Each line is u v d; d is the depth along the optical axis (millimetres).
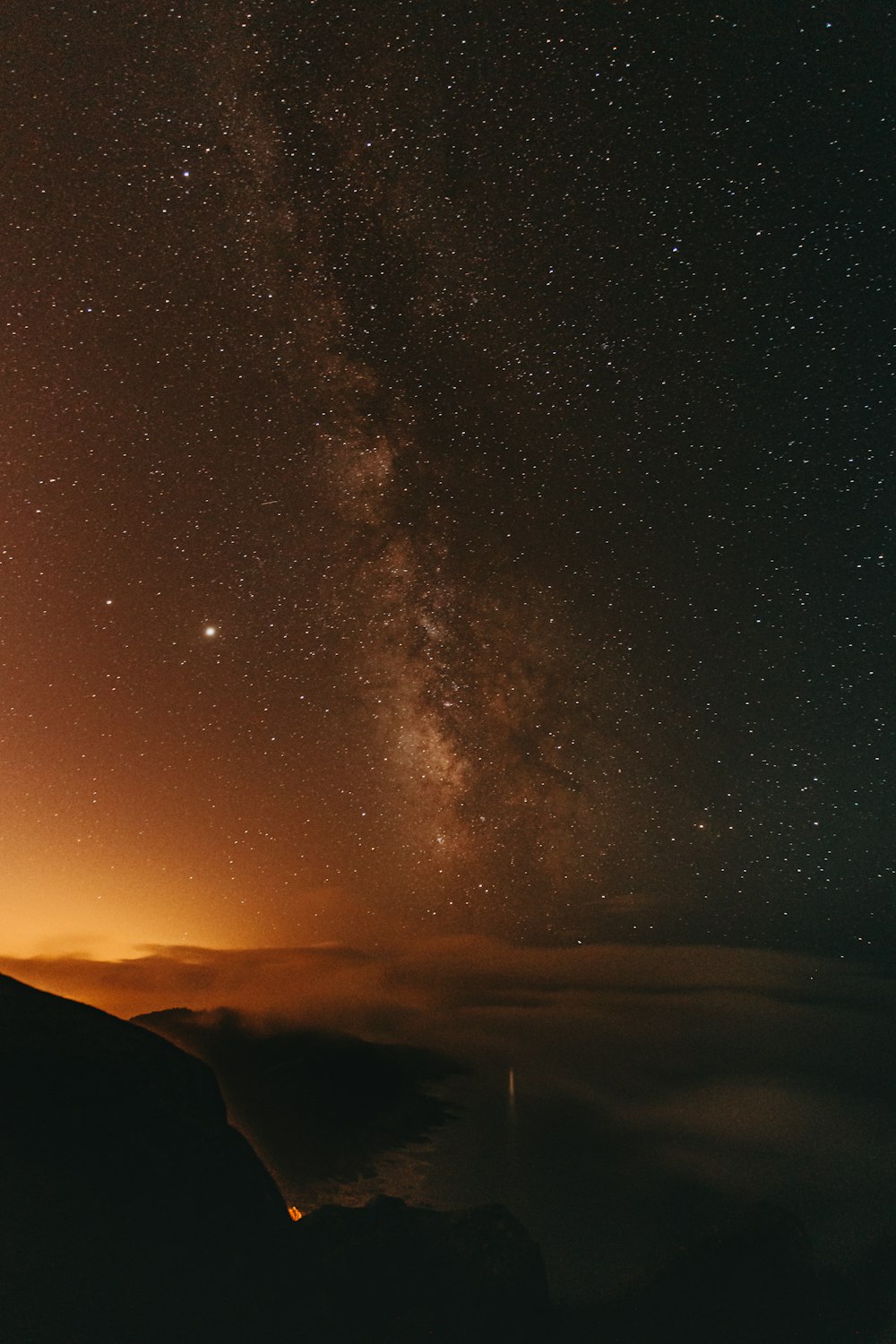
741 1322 2910
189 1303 1943
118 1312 1815
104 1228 1891
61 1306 1754
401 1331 2393
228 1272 2074
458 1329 2473
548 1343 2682
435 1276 2586
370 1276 2508
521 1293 2672
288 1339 2123
